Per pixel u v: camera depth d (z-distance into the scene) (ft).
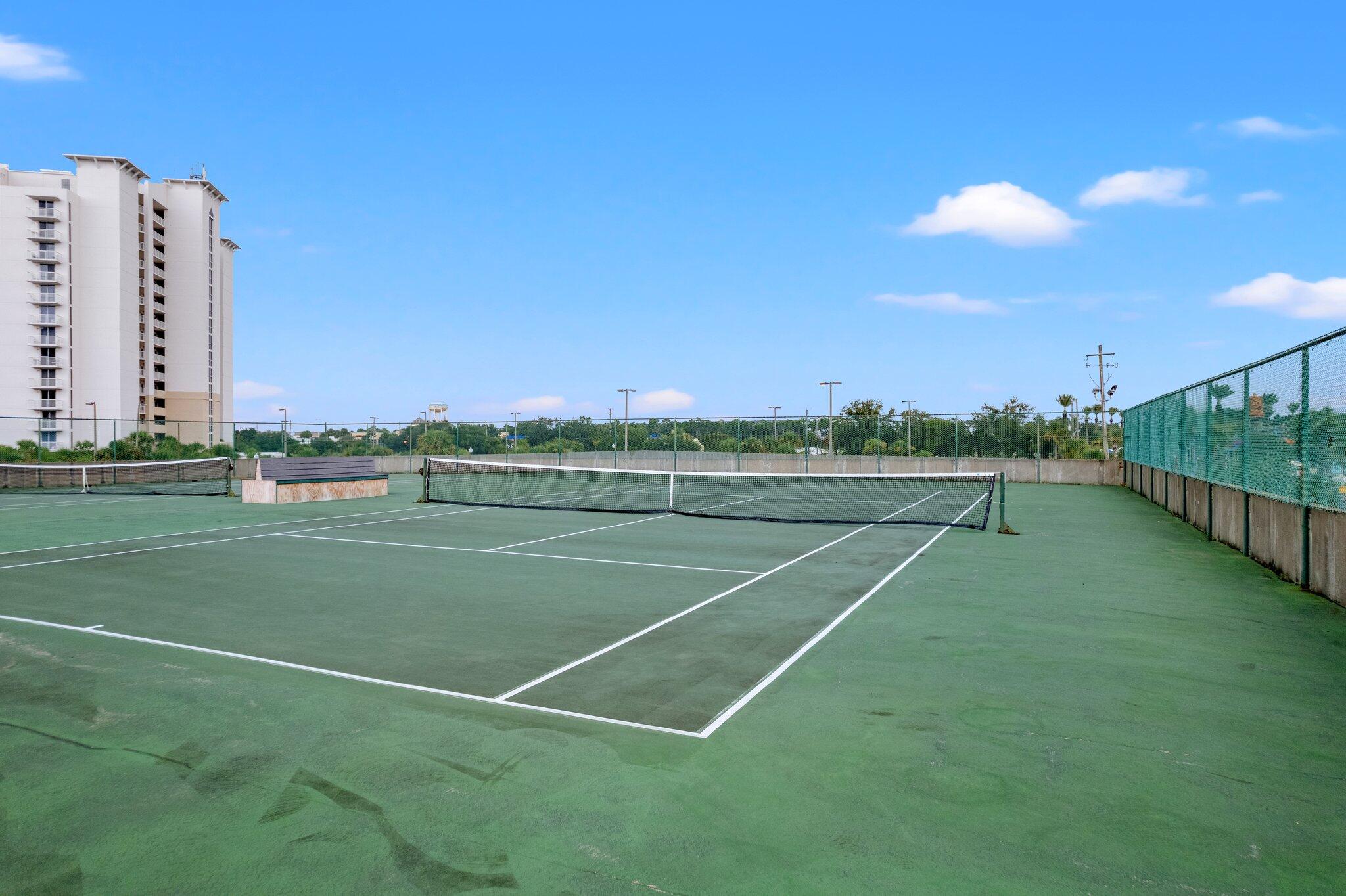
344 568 35.83
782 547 44.04
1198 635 23.80
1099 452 105.91
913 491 94.84
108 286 307.17
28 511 61.77
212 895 10.24
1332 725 16.37
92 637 23.29
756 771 13.97
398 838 11.66
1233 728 16.19
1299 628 24.76
